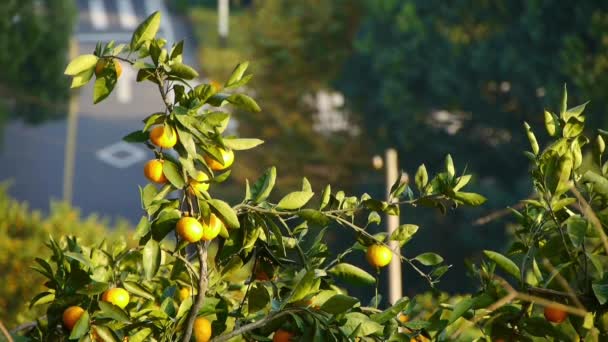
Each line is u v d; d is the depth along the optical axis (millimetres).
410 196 4137
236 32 45844
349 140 32688
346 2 33031
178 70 3678
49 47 32625
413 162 32344
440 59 30734
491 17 29938
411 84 31422
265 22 32812
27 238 15086
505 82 29594
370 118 33094
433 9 31359
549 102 26922
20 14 31234
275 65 32594
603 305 3963
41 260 4109
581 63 25859
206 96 3736
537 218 4203
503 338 4086
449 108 30969
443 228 28281
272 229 4070
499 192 28109
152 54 3693
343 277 4262
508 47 28656
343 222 4176
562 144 4035
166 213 3832
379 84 32906
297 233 4398
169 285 4754
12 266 13133
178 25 51062
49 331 4062
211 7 54219
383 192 30438
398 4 32281
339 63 32938
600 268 3855
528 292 3932
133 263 4617
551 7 27266
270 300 4098
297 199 4062
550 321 3996
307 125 31984
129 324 4059
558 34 27469
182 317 4055
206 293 4270
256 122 32000
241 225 4090
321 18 32750
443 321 4176
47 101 33312
